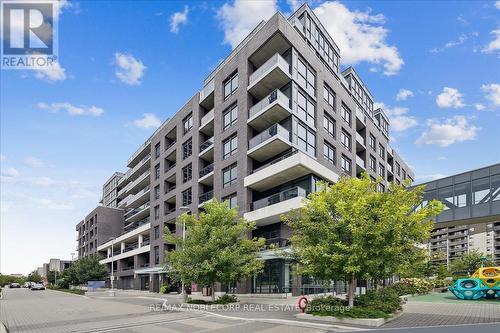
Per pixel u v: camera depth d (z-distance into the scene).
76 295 46.03
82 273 58.47
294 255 16.38
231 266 21.64
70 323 16.45
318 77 34.19
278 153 30.72
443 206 14.35
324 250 14.34
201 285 22.42
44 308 25.69
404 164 63.62
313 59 33.97
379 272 14.38
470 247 113.31
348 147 39.72
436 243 123.44
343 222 14.38
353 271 13.93
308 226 15.34
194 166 39.75
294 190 27.33
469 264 49.16
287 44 30.83
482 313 15.85
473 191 28.36
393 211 14.13
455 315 15.36
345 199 15.23
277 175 28.27
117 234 78.19
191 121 42.59
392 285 28.42
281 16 29.95
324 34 40.75
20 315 21.09
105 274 59.59
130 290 56.97
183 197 42.19
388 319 13.88
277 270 27.44
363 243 13.77
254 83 31.14
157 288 47.59
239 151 31.91
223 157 34.84
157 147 52.53
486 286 22.70
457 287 23.59
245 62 32.84
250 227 24.88
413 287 28.44
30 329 14.96
